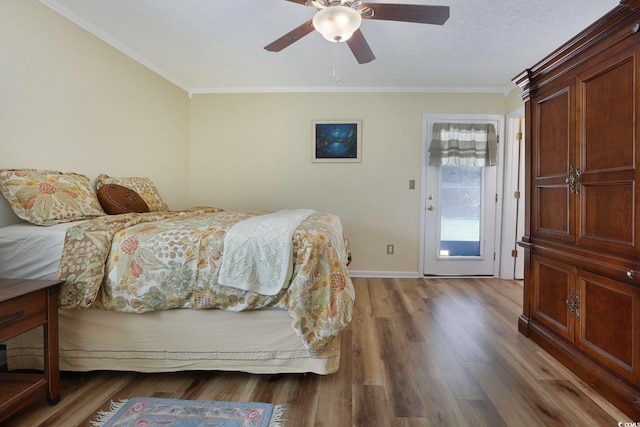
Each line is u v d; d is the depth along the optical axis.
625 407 1.34
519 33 2.43
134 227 1.63
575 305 1.68
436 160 3.61
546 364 1.76
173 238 1.54
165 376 1.62
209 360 1.58
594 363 1.54
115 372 1.66
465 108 3.68
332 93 3.74
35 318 1.29
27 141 1.98
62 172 2.20
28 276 1.57
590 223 1.59
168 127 3.45
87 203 2.05
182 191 3.74
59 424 1.26
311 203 3.80
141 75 3.00
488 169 3.68
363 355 1.85
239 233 1.54
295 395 1.47
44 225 1.76
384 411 1.36
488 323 2.35
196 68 3.21
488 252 3.72
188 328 1.58
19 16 1.90
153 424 1.27
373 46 2.65
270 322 1.56
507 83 3.51
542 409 1.38
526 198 2.16
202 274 1.52
